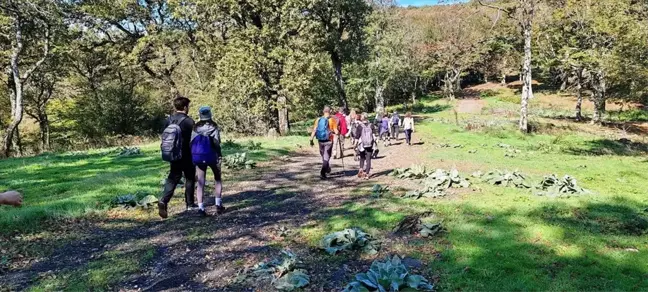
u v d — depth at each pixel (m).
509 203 7.52
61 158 16.17
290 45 25.47
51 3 24.16
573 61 27.48
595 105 34.25
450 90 60.91
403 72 49.91
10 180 10.77
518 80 75.00
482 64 74.19
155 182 9.74
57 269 4.99
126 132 32.09
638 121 36.16
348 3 33.84
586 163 14.14
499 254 4.98
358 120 10.88
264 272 4.68
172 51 31.09
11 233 6.17
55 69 30.30
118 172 11.21
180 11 26.09
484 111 46.62
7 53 25.34
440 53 59.53
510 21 40.97
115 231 6.46
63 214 7.02
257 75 25.31
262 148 17.19
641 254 4.98
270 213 7.36
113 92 32.06
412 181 10.07
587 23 26.16
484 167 12.87
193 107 28.25
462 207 7.24
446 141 22.89
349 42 35.94
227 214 7.31
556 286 4.14
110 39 30.50
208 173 11.74
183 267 5.02
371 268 4.38
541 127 28.39
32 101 32.72
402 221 6.16
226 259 5.22
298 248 5.51
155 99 35.72
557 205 7.35
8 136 23.47
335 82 36.22
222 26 28.11
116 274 4.83
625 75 17.17
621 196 8.23
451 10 41.53
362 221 6.52
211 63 29.72
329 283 4.45
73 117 32.69
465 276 4.42
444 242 5.49
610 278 4.33
